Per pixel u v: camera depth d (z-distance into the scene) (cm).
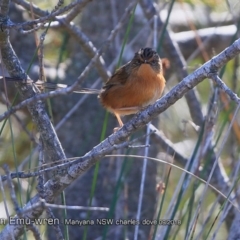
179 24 1487
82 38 1081
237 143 1160
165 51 1229
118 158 1123
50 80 1298
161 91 1010
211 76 657
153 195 1282
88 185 1271
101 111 1257
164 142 1180
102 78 1163
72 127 1286
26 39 1358
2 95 1230
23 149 1400
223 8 1405
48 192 739
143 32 1292
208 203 1349
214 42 1420
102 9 1300
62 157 756
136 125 709
